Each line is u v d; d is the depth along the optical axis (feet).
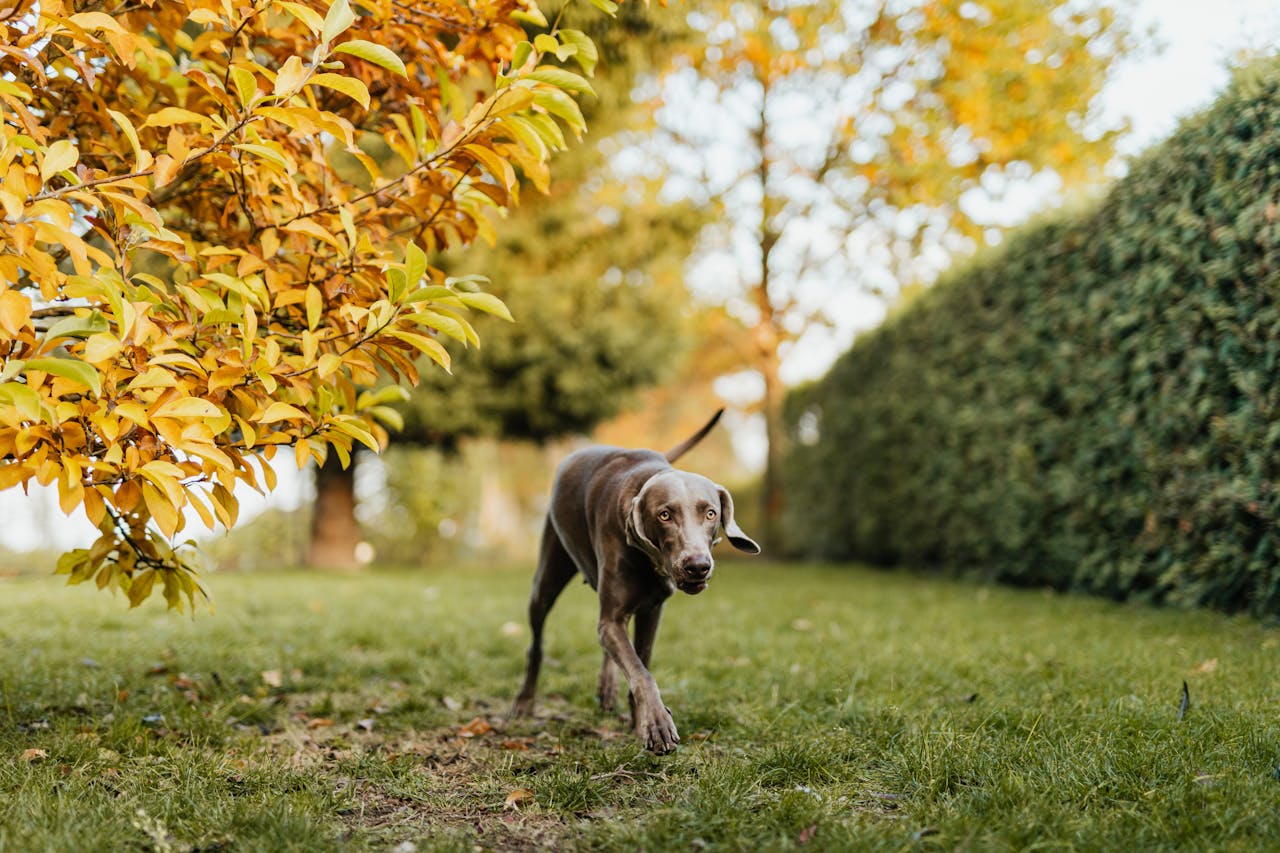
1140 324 20.01
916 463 33.09
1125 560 21.30
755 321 52.90
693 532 9.03
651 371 40.24
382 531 46.19
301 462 8.58
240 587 27.73
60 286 7.27
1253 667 12.69
